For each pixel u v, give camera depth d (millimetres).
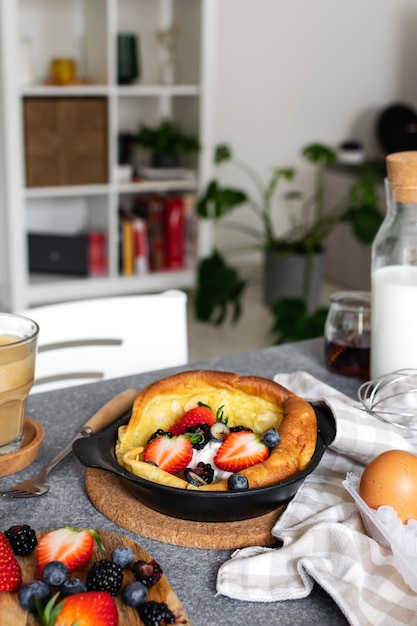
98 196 4051
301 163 4746
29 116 3609
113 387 1380
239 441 979
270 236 4277
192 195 4219
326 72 4676
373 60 4762
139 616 782
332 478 1031
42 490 1027
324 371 1455
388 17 4719
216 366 1476
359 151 4602
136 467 935
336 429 1044
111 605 757
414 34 4797
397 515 883
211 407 1104
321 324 3068
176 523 941
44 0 3881
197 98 3998
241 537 919
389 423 1095
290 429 1008
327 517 923
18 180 3594
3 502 1010
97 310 1592
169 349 1661
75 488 1047
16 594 808
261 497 917
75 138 3721
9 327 1126
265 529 933
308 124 4719
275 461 947
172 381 1100
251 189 4695
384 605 808
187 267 4227
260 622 811
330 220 4246
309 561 839
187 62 4051
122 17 4098
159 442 980
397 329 1289
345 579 825
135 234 4062
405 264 1293
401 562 819
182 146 3926
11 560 812
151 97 4262
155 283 4109
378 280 1309
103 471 1056
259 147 4645
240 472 931
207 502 905
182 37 4066
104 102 3740
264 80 4539
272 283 4199
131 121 4277
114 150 3811
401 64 4832
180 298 1655
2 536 828
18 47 3613
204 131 4004
